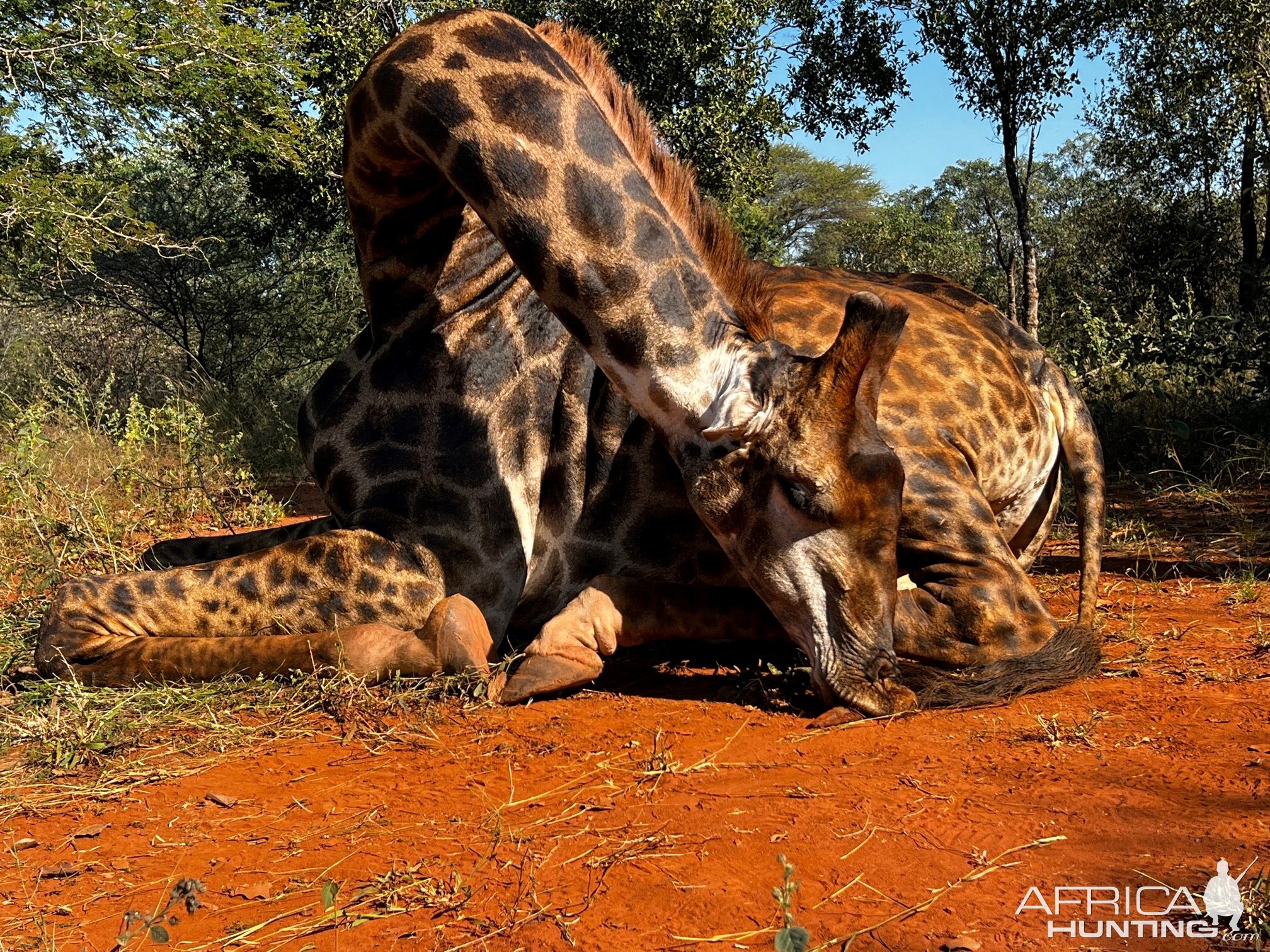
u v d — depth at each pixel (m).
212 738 2.17
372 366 2.62
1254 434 5.37
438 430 2.54
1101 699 2.17
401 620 2.43
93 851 1.70
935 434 2.43
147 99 6.84
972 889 1.44
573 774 1.90
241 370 12.26
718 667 2.58
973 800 1.71
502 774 1.92
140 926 1.44
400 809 1.79
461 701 2.31
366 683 2.35
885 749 1.95
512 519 2.56
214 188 11.98
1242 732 1.93
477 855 1.60
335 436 2.58
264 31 7.36
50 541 3.58
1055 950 1.29
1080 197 22.77
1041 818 1.63
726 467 2.11
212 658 2.39
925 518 2.34
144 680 2.42
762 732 2.08
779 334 2.48
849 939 1.31
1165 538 3.86
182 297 12.02
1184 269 13.22
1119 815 1.62
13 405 6.01
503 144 2.07
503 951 1.34
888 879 1.47
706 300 2.12
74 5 6.61
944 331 2.61
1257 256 11.95
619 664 2.61
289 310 12.81
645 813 1.72
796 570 2.11
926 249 23.44
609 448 2.57
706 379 2.10
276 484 6.55
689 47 10.41
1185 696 2.16
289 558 2.44
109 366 11.57
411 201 2.49
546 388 2.62
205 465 5.77
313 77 8.80
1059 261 17.22
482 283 2.60
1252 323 6.92
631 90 2.25
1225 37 10.52
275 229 11.62
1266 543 3.65
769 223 14.51
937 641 2.27
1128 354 6.95
